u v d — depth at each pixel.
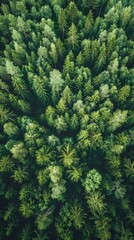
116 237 23.61
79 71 26.81
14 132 26.48
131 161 26.03
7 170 26.28
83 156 26.38
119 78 27.78
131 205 24.61
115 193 23.91
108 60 28.50
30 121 26.27
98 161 27.59
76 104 25.59
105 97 26.73
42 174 24.88
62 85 27.00
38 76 27.81
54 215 26.03
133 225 23.69
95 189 24.41
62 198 25.06
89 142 25.14
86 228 23.61
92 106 26.09
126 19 28.67
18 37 28.77
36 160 25.72
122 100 26.81
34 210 24.94
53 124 27.69
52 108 26.58
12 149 24.06
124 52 28.16
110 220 23.12
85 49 27.56
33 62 28.75
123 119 24.44
